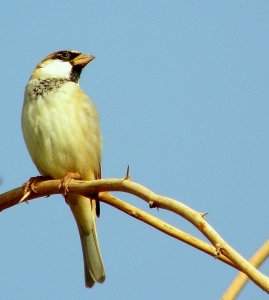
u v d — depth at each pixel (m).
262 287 5.15
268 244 5.80
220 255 5.60
